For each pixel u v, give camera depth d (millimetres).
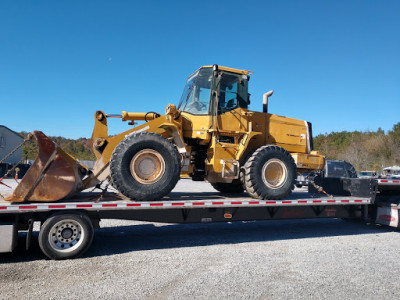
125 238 6094
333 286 3826
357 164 36969
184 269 4340
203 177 6715
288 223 8102
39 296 3406
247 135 6336
